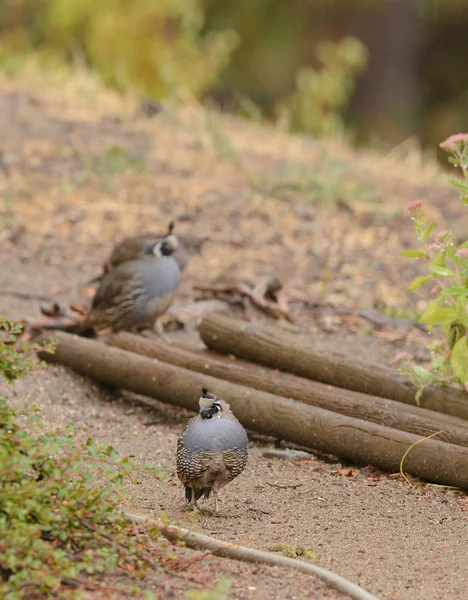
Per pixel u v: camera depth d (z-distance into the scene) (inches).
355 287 577.9
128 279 450.9
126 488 329.7
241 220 661.3
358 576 267.3
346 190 741.3
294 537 294.0
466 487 332.8
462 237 651.5
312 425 360.5
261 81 1433.3
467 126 1408.7
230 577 259.6
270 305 514.9
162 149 783.1
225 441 299.0
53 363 433.1
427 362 471.8
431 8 1418.6
